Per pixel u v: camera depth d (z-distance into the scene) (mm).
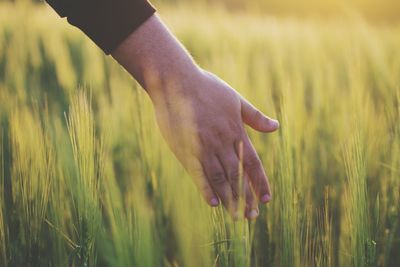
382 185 1314
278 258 1136
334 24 4445
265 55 3232
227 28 4930
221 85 931
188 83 915
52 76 2867
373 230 1070
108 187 1173
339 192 1533
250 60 3354
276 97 1953
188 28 5074
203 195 928
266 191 936
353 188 1024
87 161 969
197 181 924
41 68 2971
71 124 951
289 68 2818
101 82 2535
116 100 1768
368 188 1345
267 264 1199
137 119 1404
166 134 927
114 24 904
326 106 1914
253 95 1868
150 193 1317
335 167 1623
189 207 1048
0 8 4285
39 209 1049
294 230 1032
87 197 981
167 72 915
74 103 945
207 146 914
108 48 916
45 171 1044
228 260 968
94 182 988
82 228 989
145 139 1362
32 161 1048
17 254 1053
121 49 925
